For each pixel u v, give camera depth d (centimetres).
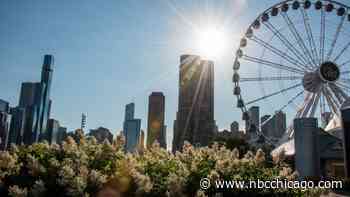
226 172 773
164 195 668
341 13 5562
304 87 5494
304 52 5500
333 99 5347
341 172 4900
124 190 645
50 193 611
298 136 3981
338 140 5147
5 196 635
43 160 730
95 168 723
